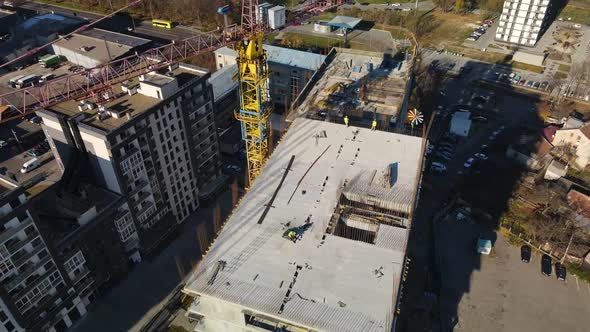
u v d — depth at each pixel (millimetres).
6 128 123875
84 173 88938
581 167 119938
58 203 84938
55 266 77125
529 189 113438
